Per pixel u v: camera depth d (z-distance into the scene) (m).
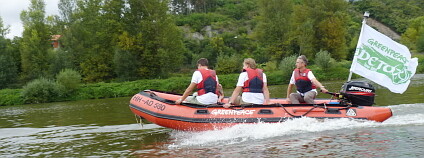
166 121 6.97
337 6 46.16
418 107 9.04
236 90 6.73
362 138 5.61
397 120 6.98
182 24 73.69
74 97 30.50
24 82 39.19
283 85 31.27
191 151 5.55
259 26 45.03
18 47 44.12
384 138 5.54
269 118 6.51
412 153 4.65
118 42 38.75
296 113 6.56
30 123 11.53
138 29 40.28
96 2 44.41
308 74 6.87
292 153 5.02
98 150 6.21
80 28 44.78
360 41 7.14
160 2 40.41
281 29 43.12
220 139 6.23
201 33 68.88
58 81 30.67
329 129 6.36
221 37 56.94
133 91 32.62
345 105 6.70
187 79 35.56
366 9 87.06
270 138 6.01
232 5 88.44
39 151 6.49
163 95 7.93
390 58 6.94
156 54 39.88
